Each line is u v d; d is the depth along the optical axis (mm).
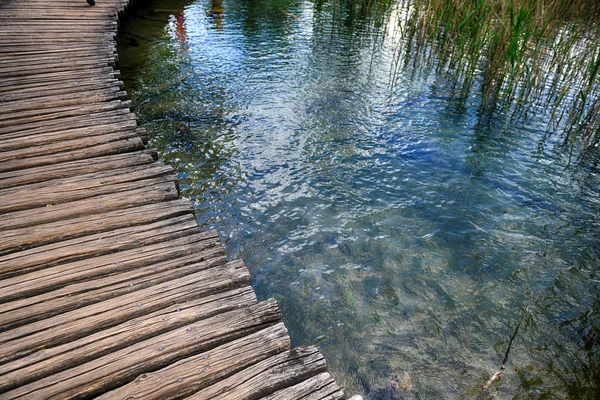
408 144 5578
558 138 5820
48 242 2789
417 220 4223
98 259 2648
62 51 6668
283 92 6988
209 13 11516
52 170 3596
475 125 6113
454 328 3090
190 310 2314
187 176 4703
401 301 3309
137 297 2377
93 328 2164
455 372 2764
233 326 2236
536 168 5145
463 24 7598
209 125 5816
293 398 1901
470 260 3738
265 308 2359
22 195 3232
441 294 3385
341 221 4168
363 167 5043
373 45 9445
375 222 4172
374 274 3557
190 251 2791
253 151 5250
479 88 7328
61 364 1954
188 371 1978
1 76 5555
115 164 3760
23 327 2133
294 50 9000
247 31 10156
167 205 3266
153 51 8594
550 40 7742
